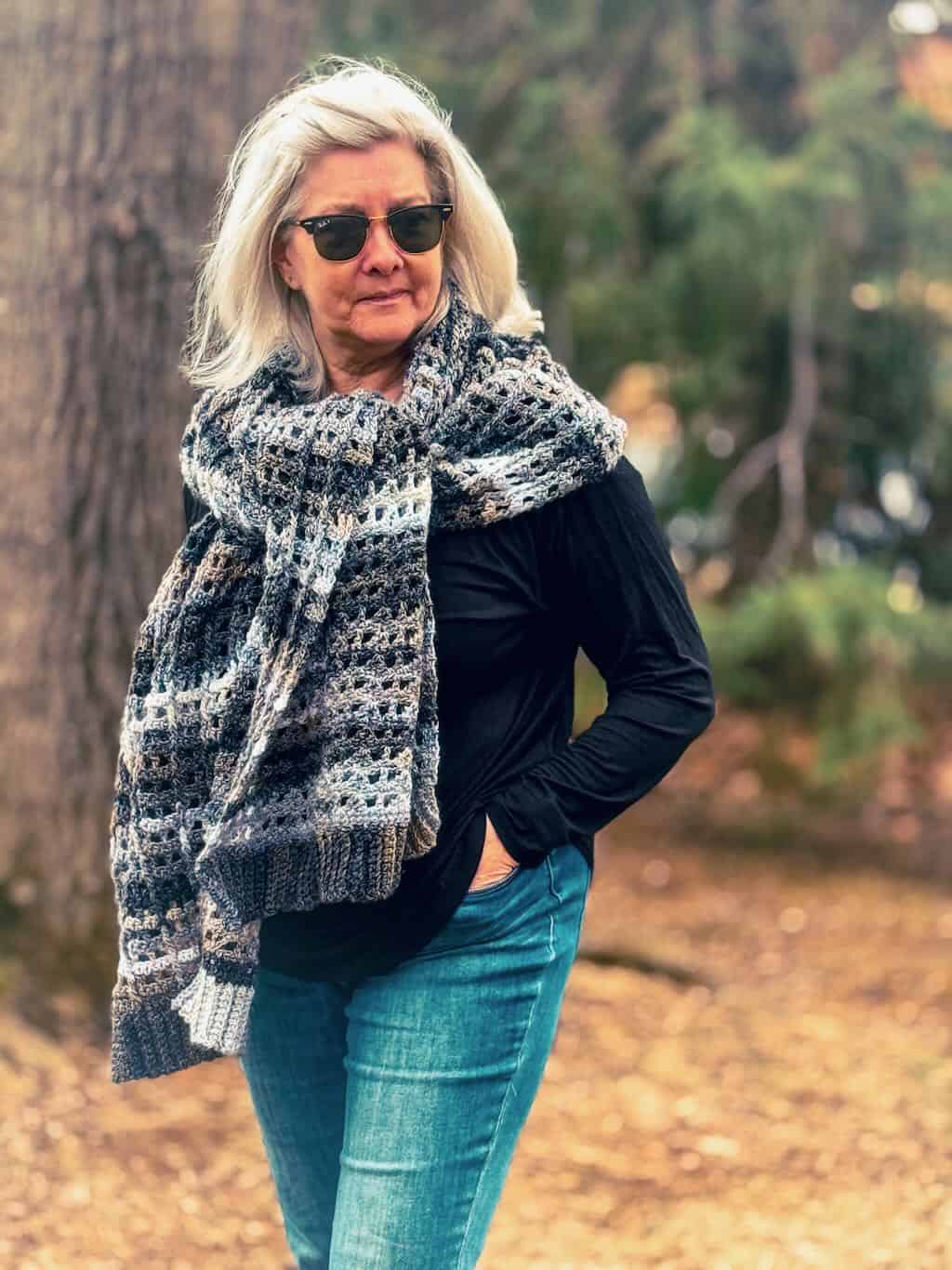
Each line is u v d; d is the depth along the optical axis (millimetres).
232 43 3639
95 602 3777
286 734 1765
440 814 1774
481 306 1945
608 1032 4426
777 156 6750
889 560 7391
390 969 1793
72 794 3852
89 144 3600
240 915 1780
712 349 6668
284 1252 2994
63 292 3641
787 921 6215
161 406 3693
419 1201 1770
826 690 6184
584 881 1862
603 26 6664
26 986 3781
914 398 7008
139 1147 3354
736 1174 3482
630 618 1788
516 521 1756
